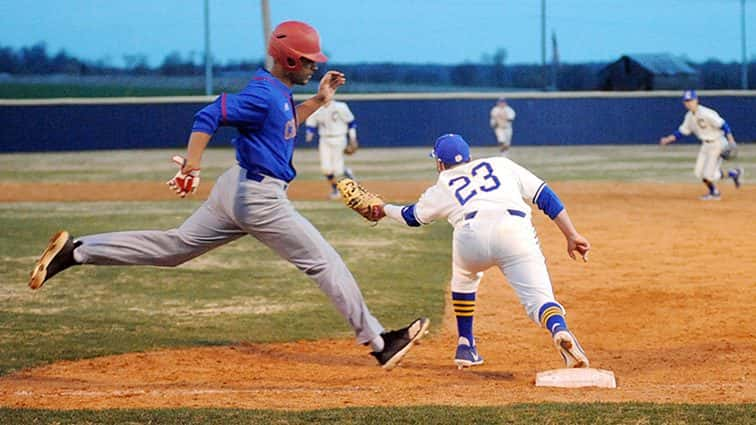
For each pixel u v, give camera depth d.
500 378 16.11
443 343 19.66
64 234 14.30
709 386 14.92
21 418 12.72
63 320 21.70
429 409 12.99
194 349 18.94
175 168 65.88
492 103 85.94
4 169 66.12
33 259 29.83
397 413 12.78
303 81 14.71
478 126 86.06
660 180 55.34
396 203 44.44
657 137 86.69
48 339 19.81
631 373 16.42
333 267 14.83
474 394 14.40
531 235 15.63
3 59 99.50
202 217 14.61
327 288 14.86
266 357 18.36
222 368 17.42
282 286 25.77
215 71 102.38
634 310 22.36
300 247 14.66
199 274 27.42
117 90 100.62
